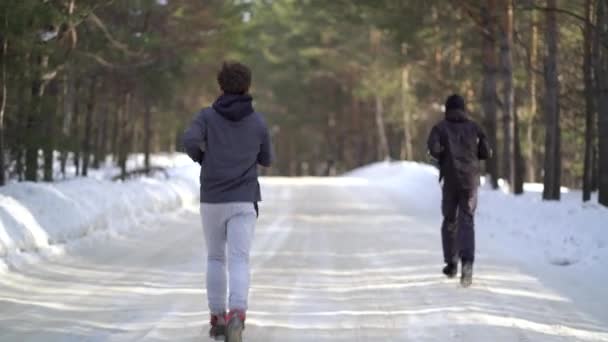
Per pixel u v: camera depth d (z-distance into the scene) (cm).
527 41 4456
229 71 1055
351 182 6359
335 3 4375
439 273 1750
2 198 1791
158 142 11244
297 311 1320
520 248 2183
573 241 2058
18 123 2359
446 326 1216
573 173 6488
